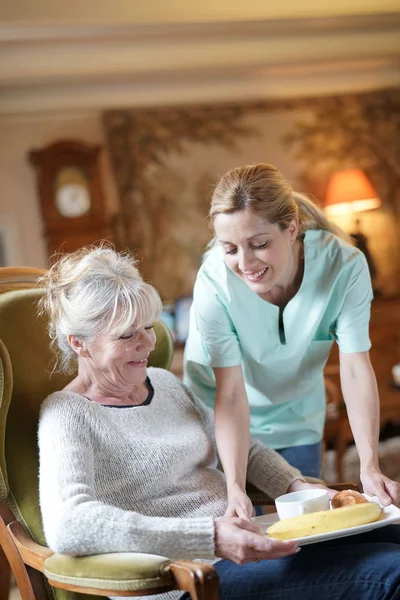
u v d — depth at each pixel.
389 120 6.59
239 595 1.60
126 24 5.07
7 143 5.94
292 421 2.36
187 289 6.22
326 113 6.48
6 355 1.77
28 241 5.98
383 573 1.53
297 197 2.13
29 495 1.78
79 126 6.07
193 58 5.66
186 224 6.22
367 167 6.55
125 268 1.79
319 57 5.95
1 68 5.33
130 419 1.79
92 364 1.78
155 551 1.50
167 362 2.17
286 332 2.13
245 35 5.65
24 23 4.89
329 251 2.09
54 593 1.73
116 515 1.51
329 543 1.73
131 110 6.11
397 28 5.95
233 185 1.82
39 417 1.78
